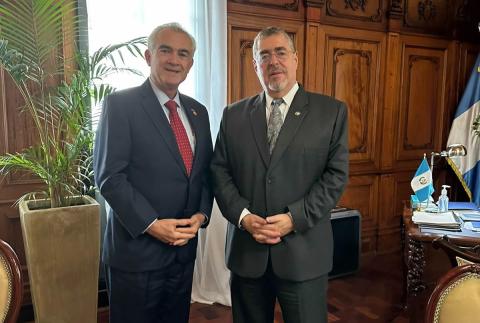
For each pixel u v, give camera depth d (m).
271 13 3.07
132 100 1.57
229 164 1.67
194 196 1.66
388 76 3.64
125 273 1.57
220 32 2.76
